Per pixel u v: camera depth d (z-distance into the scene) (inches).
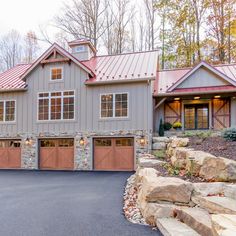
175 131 636.1
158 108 669.3
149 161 372.5
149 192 218.1
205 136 480.1
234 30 992.2
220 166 247.0
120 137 626.2
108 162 631.8
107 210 258.1
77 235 192.5
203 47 1039.0
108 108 638.5
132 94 625.6
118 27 1184.8
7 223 223.5
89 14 1155.9
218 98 639.1
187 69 762.8
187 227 181.5
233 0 987.9
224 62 991.6
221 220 137.1
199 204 202.4
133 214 238.5
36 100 684.7
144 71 640.4
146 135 604.4
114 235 190.5
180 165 318.7
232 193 200.8
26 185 417.4
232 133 409.1
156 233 192.2
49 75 682.2
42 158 674.8
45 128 672.4
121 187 382.3
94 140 645.9
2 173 585.9
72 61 666.2
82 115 652.1
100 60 763.4
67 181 453.1
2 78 778.8
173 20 1091.3
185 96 633.0
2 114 704.4
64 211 257.9
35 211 260.2
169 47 1094.4
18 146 693.3
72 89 663.1
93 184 414.0
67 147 661.9
